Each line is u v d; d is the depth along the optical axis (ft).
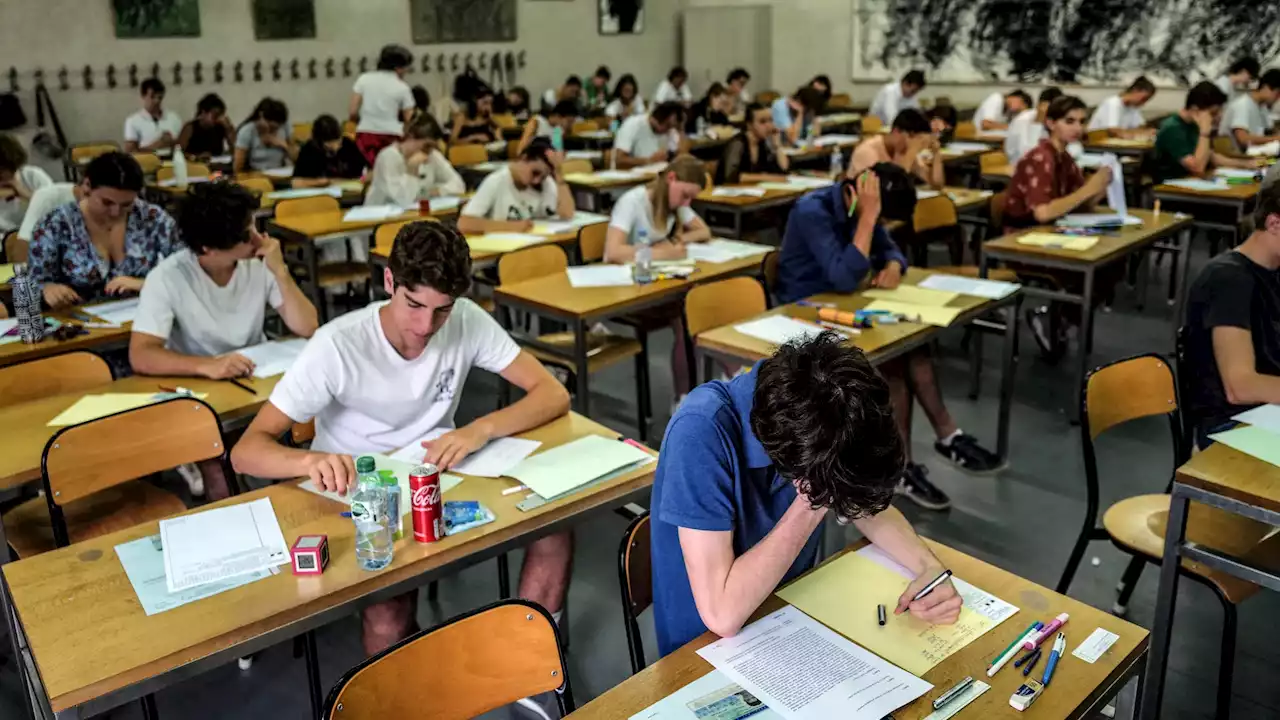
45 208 11.93
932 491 9.92
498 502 5.69
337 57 29.55
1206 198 16.07
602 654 7.74
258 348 8.66
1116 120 24.77
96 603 4.63
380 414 6.61
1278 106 25.08
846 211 10.28
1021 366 14.19
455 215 15.58
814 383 3.65
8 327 9.50
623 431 12.13
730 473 4.23
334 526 5.40
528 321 14.82
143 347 8.10
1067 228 13.60
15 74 24.07
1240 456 6.03
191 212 7.97
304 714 7.02
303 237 14.21
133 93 25.99
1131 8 28.22
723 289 10.05
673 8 38.55
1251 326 7.34
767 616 4.45
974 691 3.92
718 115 28.81
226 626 4.44
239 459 5.98
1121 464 10.92
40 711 4.98
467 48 32.45
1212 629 7.83
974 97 32.09
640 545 4.95
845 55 34.88
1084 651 4.20
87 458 6.38
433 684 4.13
